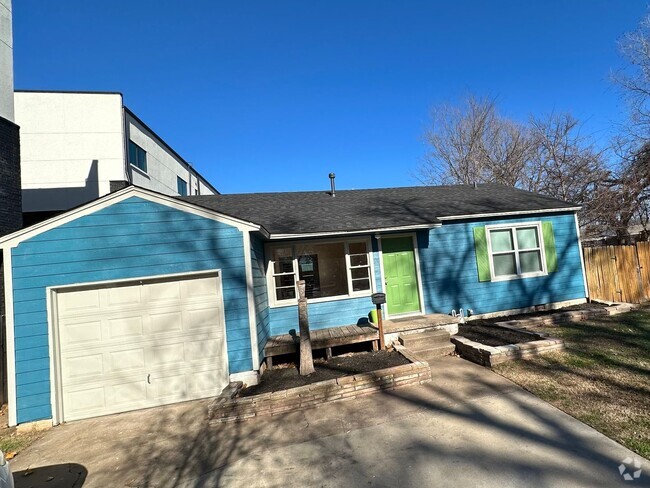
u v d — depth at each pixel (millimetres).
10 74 9469
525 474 3518
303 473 3975
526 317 9922
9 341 6086
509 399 5293
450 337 8250
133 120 17281
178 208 6805
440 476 3641
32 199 14945
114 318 6570
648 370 5828
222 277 6875
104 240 6527
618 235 19172
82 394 6387
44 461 4855
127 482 4156
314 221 9555
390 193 13266
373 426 4918
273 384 6508
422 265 10070
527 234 11117
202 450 4758
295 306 9000
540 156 24250
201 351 6777
